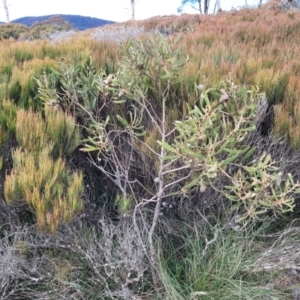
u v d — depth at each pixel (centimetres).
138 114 256
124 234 200
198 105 246
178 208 233
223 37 536
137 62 211
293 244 224
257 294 199
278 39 556
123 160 233
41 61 311
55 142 219
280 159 231
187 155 166
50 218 172
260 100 240
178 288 201
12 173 187
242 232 226
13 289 188
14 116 231
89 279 198
